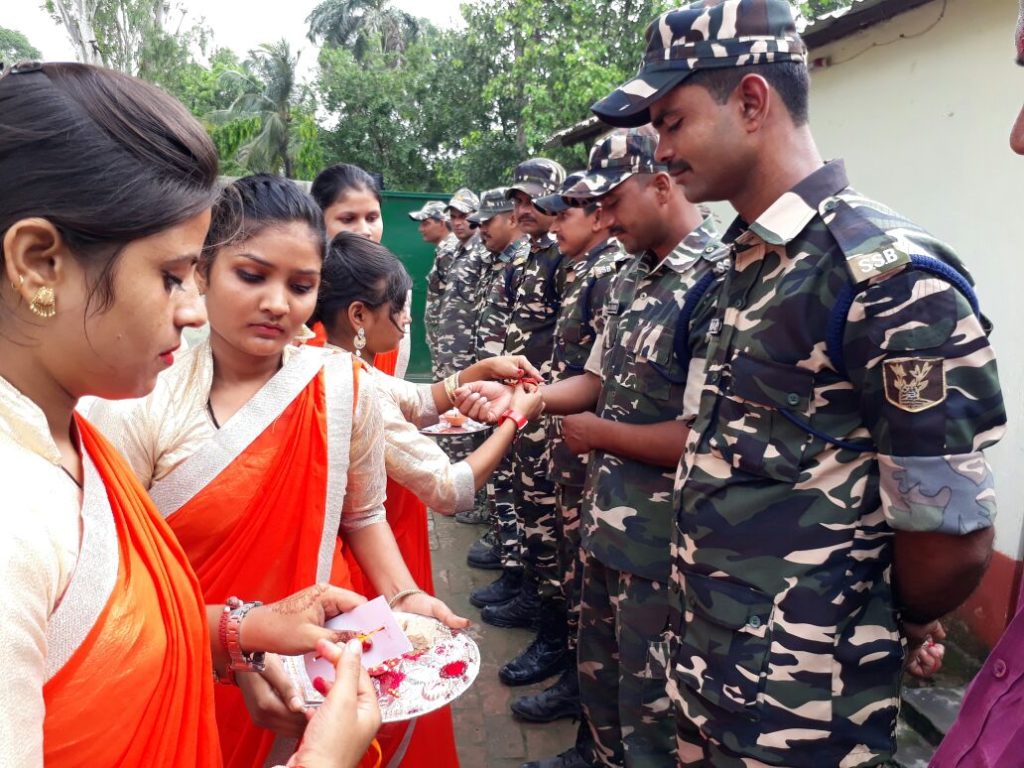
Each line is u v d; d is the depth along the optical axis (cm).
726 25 141
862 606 137
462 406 238
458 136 2100
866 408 131
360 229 297
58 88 68
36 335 71
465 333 593
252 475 136
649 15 1171
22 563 64
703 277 196
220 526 135
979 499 120
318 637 116
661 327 201
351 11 2688
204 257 132
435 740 188
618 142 215
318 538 144
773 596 139
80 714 72
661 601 200
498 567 437
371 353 223
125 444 130
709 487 148
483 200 486
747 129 144
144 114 70
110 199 67
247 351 136
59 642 70
